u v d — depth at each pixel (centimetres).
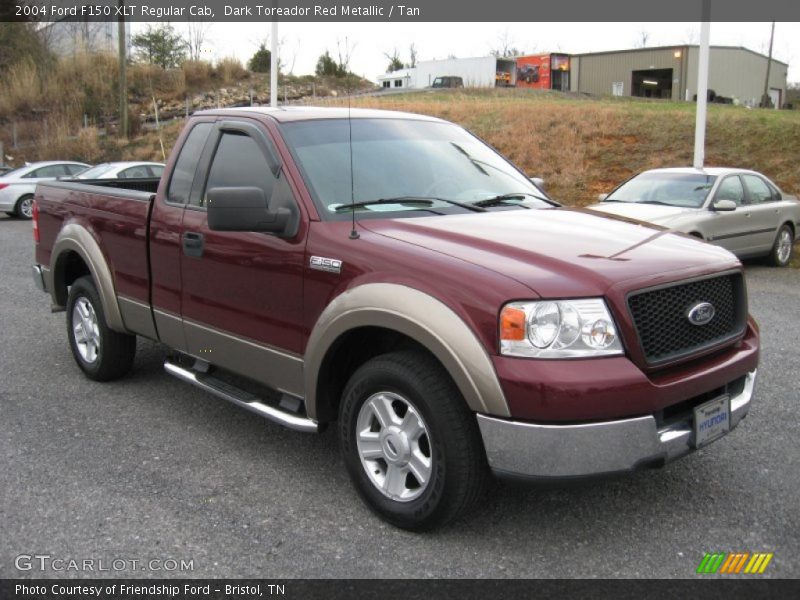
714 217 985
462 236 346
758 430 457
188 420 483
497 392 292
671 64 4756
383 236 349
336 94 2823
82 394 533
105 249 511
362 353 377
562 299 294
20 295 882
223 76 4062
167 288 457
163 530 340
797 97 6550
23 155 3119
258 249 387
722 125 1961
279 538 333
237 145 427
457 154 460
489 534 336
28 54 3906
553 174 1842
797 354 623
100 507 362
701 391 320
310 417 372
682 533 338
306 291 364
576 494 376
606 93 5059
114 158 2892
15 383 557
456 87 4462
